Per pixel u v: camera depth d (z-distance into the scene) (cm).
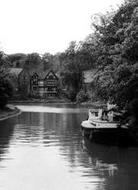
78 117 5350
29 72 15112
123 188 1497
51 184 1562
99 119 2944
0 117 5162
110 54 2867
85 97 10581
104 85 2622
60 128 3741
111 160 2038
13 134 3212
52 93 14500
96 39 3319
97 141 2661
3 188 1515
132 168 1839
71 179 1642
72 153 2259
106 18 3319
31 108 8112
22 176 1700
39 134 3222
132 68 2370
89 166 1892
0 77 6209
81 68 11950
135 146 2530
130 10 2797
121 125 2605
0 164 1953
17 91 13225
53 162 1998
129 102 2581
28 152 2302
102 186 1530
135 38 2366
